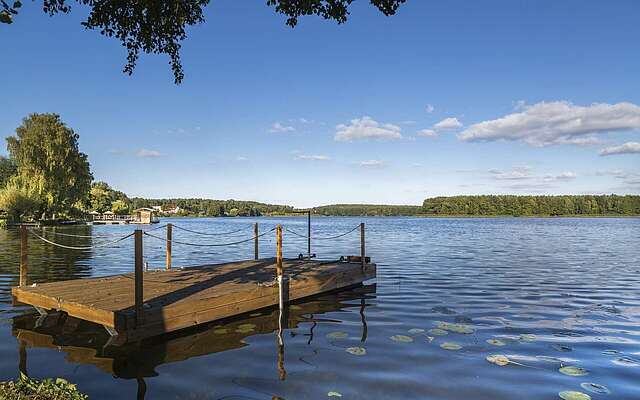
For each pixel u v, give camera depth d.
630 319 8.98
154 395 5.23
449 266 17.95
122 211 94.94
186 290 9.46
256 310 10.09
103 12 6.22
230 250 26.22
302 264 14.62
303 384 5.52
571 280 14.19
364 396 5.13
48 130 58.12
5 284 13.01
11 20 3.77
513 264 18.61
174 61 7.16
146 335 7.38
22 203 49.91
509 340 7.44
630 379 5.69
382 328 8.35
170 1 6.47
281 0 5.66
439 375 5.82
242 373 5.95
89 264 18.00
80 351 7.03
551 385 5.49
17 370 6.18
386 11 5.73
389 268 17.34
